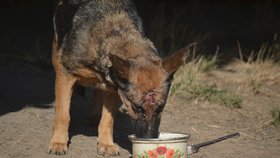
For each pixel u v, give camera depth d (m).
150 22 12.50
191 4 14.39
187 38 11.37
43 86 9.05
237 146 6.81
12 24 12.45
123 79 5.53
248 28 13.09
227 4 14.96
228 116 8.06
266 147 6.82
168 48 11.07
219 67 10.60
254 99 8.95
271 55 11.28
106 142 6.34
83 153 6.30
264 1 14.72
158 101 5.39
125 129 7.30
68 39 6.25
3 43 11.18
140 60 5.52
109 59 5.62
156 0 14.40
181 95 8.74
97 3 6.34
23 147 6.41
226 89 9.13
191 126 7.50
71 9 6.50
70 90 6.30
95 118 7.34
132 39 5.89
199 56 10.58
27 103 8.08
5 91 8.62
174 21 11.88
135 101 5.42
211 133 7.27
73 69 6.16
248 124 7.75
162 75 5.43
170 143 5.55
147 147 5.54
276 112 7.98
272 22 13.16
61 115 6.30
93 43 6.00
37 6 13.72
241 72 10.34
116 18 6.19
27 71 9.84
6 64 10.04
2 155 6.14
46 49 10.90
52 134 6.70
